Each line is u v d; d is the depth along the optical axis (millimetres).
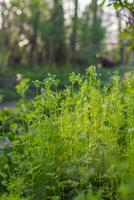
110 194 3105
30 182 3355
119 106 3631
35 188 3281
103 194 3211
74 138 3484
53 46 43344
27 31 43906
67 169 3234
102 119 3604
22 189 3316
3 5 43188
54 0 43000
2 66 31875
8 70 32969
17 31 43562
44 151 3391
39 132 3412
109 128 3438
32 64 41656
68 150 3445
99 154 3291
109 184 3248
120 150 3490
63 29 42875
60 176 3340
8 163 3879
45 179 3291
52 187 3242
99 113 3670
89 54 38156
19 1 40812
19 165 3385
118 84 3875
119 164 3166
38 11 42750
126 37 4812
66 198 3270
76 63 41000
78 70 32750
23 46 43219
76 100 3641
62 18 43219
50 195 3293
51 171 3346
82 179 3072
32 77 29297
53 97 3516
